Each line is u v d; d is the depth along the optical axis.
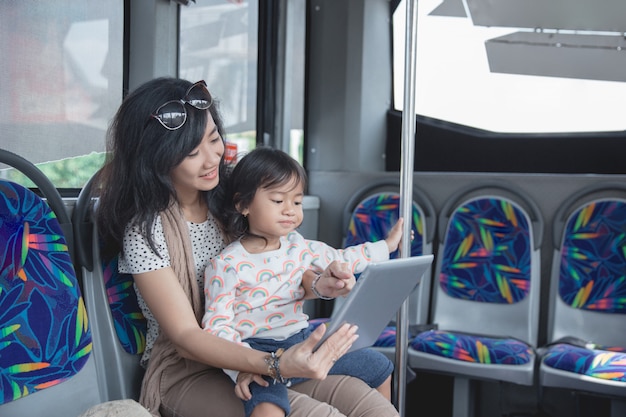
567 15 3.44
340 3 3.81
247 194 1.61
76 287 1.59
